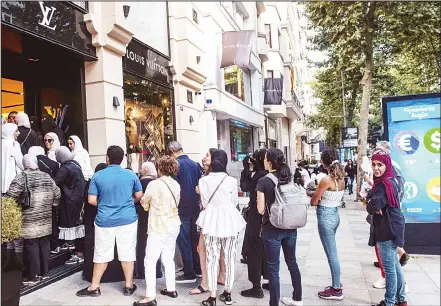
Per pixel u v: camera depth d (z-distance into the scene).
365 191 5.68
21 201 4.72
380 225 4.05
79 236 5.64
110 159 4.79
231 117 15.92
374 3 12.64
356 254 6.68
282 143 32.06
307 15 14.60
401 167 5.52
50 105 7.71
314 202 4.68
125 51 8.20
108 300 4.58
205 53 13.30
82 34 7.11
